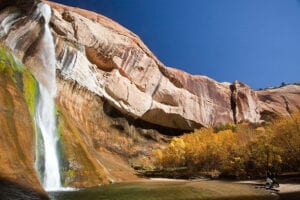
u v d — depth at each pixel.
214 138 66.06
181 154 66.75
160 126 93.25
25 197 15.88
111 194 24.11
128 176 47.81
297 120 48.00
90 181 32.56
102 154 61.56
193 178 53.12
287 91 147.38
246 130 69.44
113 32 82.75
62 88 61.16
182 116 95.19
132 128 82.25
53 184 28.45
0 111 21.91
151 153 79.44
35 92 33.12
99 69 76.81
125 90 80.00
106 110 74.31
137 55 86.19
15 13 48.84
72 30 68.56
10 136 20.86
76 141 37.31
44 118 34.16
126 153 74.06
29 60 51.62
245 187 32.78
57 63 61.06
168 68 101.56
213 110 107.62
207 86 110.25
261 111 126.00
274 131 50.91
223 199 22.38
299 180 37.88
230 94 118.00
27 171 19.25
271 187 30.66
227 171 51.78
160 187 31.53
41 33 54.94
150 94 89.88
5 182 16.34
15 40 49.19
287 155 47.12
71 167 32.19
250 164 49.25
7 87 25.16
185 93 99.50
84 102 67.00
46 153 29.41
